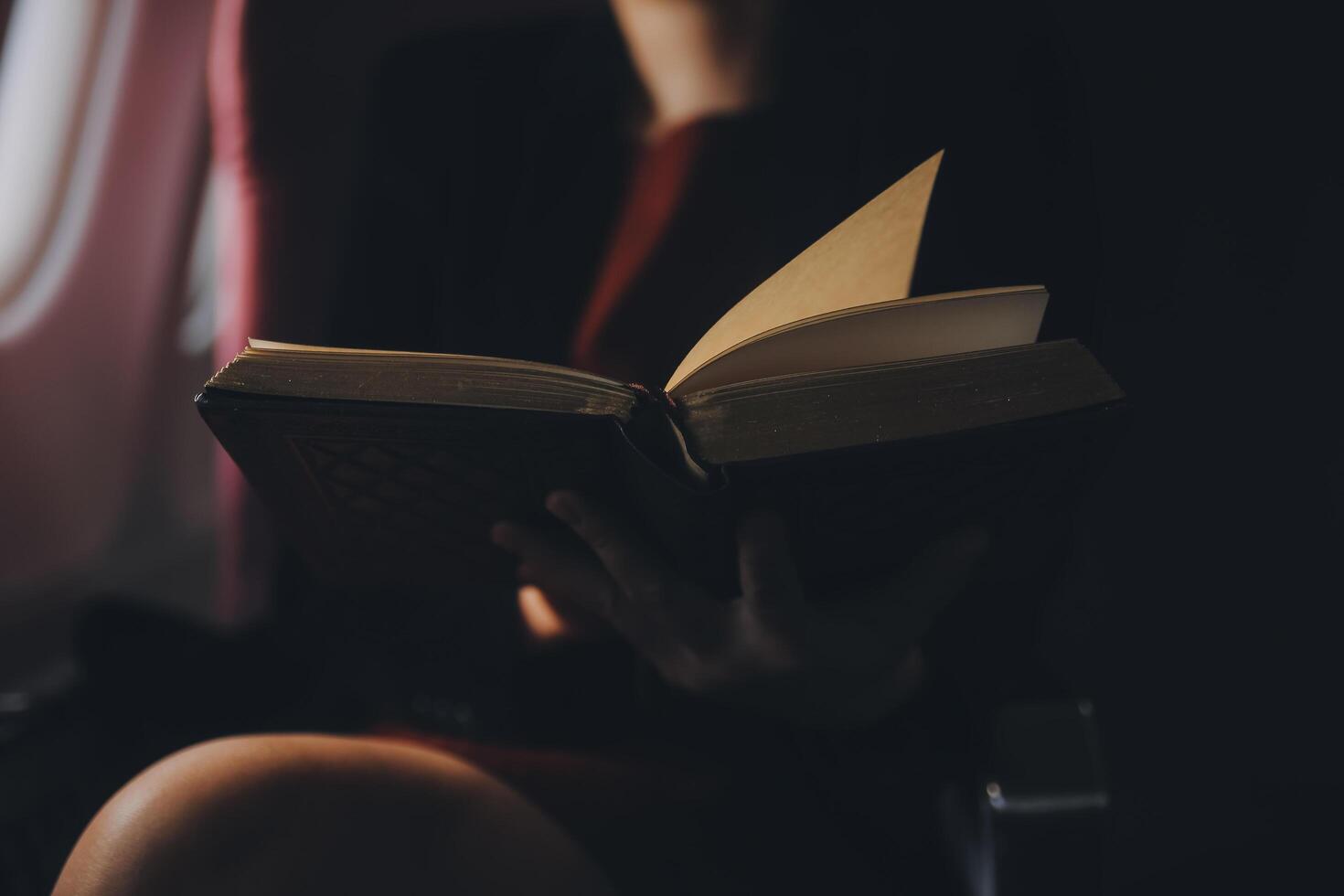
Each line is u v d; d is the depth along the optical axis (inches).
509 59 42.1
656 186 39.5
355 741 29.5
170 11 81.4
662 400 26.3
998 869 29.1
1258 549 54.1
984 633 31.8
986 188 35.8
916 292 35.0
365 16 50.9
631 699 34.2
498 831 28.9
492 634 34.1
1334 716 54.6
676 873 30.8
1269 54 47.6
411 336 41.6
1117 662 57.3
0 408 74.9
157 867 27.0
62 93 76.5
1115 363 52.3
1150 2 48.4
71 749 33.4
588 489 27.5
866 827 32.0
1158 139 49.5
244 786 27.9
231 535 58.2
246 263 51.0
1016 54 36.5
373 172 42.3
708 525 26.0
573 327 40.1
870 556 28.0
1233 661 55.5
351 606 34.5
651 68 39.5
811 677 28.5
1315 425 51.4
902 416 25.6
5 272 75.3
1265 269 50.0
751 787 32.5
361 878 27.7
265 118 49.9
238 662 36.3
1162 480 54.4
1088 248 35.3
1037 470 26.5
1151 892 50.1
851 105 37.9
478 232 41.6
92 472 83.5
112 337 83.9
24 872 33.4
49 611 79.2
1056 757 29.1
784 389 25.6
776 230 38.2
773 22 38.1
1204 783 56.1
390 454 27.0
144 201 83.6
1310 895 48.7
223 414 26.3
